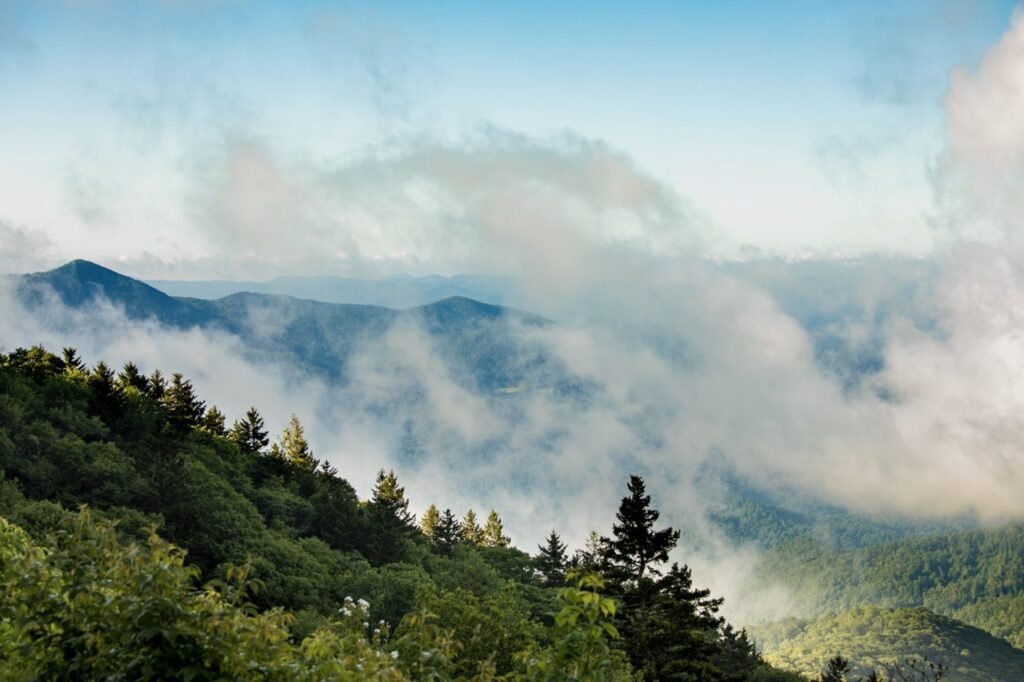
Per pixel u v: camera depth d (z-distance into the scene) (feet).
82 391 313.73
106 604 26.40
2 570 30.04
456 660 76.79
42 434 252.01
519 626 97.25
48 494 218.59
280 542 237.86
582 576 32.35
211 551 215.72
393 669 30.07
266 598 201.36
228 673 26.76
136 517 204.03
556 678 30.99
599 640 31.37
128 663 26.02
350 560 279.90
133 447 295.28
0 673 26.91
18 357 334.85
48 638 27.32
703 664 144.36
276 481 343.87
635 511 163.22
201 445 336.90
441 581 263.70
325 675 29.01
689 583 158.51
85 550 28.99
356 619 46.68
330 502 324.39
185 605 27.48
